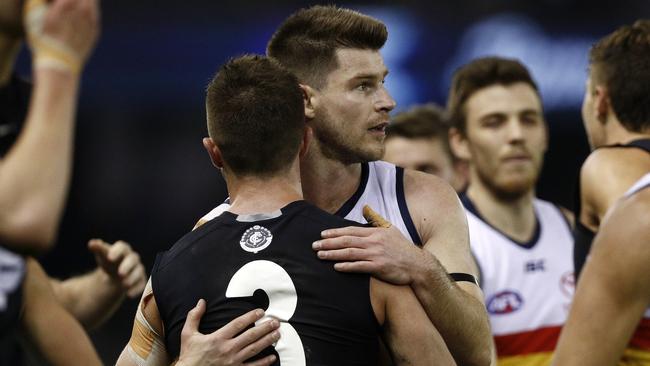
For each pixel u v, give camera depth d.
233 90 5.66
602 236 6.31
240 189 5.73
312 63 6.50
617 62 7.44
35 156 4.19
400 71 22.22
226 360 5.24
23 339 5.28
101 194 23.34
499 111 10.48
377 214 5.99
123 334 21.62
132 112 23.03
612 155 7.29
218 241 5.59
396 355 5.52
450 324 5.81
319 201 6.63
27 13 4.32
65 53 4.32
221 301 5.43
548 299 10.35
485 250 10.43
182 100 22.94
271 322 5.30
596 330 6.24
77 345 5.34
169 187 23.50
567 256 10.60
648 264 6.11
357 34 6.50
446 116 12.40
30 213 4.16
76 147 23.05
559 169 23.45
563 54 22.09
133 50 22.31
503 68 10.64
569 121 22.69
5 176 4.18
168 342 5.67
